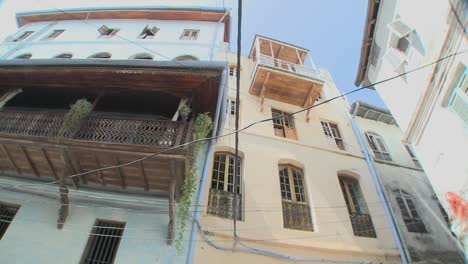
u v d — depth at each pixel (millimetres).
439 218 10367
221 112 8578
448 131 7875
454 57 7473
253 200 8469
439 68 8031
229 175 9094
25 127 7047
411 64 9539
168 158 6387
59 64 7355
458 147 7500
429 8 8469
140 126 6949
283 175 10070
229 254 6984
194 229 7016
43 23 16219
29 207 7168
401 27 9766
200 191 7828
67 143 6551
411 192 11148
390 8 10672
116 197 7391
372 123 14430
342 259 7941
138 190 7531
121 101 8523
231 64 14797
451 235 9812
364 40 12195
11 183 7578
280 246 7637
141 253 6449
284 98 13227
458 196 7523
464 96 7266
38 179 7633
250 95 12898
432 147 8586
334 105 14773
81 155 6766
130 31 14859
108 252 6633
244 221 7855
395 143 13625
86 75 7516
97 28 15227
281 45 15383
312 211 9047
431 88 8414
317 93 12930
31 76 7730
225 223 7594
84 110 7070
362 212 9930
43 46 13672
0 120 7195
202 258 6641
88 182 7504
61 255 6312
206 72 7199
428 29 8523
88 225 6863
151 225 6938
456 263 8945
